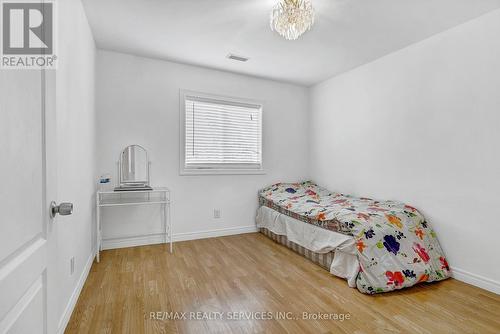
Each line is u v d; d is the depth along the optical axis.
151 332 1.59
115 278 2.30
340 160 3.71
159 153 3.28
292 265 2.64
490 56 2.14
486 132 2.16
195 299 1.97
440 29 2.44
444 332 1.61
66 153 1.63
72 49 1.79
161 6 2.15
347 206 2.77
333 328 1.64
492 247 2.12
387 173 3.02
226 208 3.70
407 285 2.10
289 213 3.13
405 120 2.82
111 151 3.04
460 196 2.33
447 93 2.44
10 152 0.66
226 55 3.11
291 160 4.20
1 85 0.62
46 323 0.89
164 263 2.66
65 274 1.61
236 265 2.63
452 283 2.26
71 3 1.77
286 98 4.14
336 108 3.77
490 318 1.75
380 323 1.69
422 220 2.52
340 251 2.32
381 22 2.34
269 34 2.61
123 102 3.09
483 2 2.02
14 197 0.67
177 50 2.99
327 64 3.35
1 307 0.60
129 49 2.98
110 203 2.77
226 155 3.72
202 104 3.56
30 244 0.78
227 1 2.08
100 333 1.57
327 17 2.26
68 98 1.69
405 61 2.82
